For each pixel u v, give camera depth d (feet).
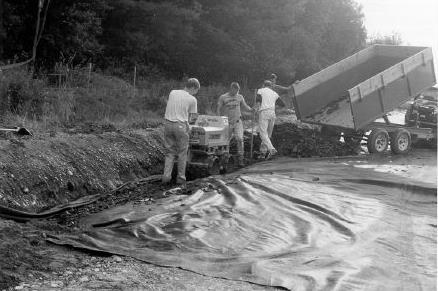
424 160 47.34
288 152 48.57
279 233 25.30
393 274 21.26
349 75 54.70
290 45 104.63
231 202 29.55
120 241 23.89
